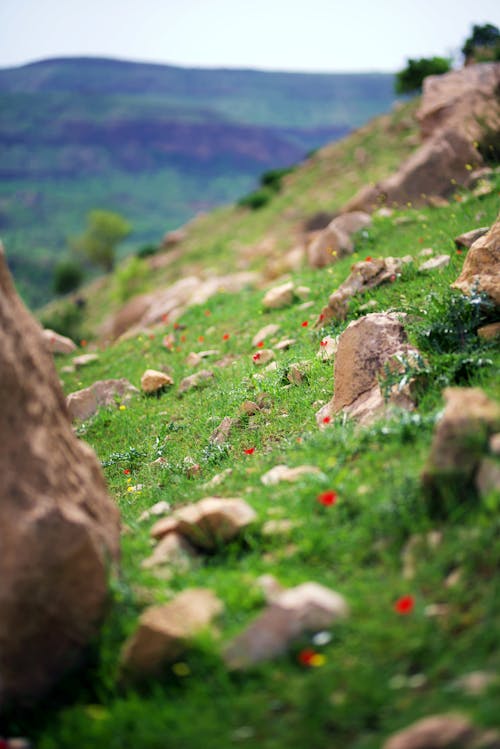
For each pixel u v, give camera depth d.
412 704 3.13
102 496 4.57
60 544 3.77
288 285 13.01
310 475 4.97
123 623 4.04
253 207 42.34
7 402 3.86
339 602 3.65
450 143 15.38
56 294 67.38
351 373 6.54
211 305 15.80
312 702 3.24
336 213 30.12
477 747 2.77
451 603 3.61
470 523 3.93
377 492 4.49
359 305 9.83
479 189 13.28
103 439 9.65
